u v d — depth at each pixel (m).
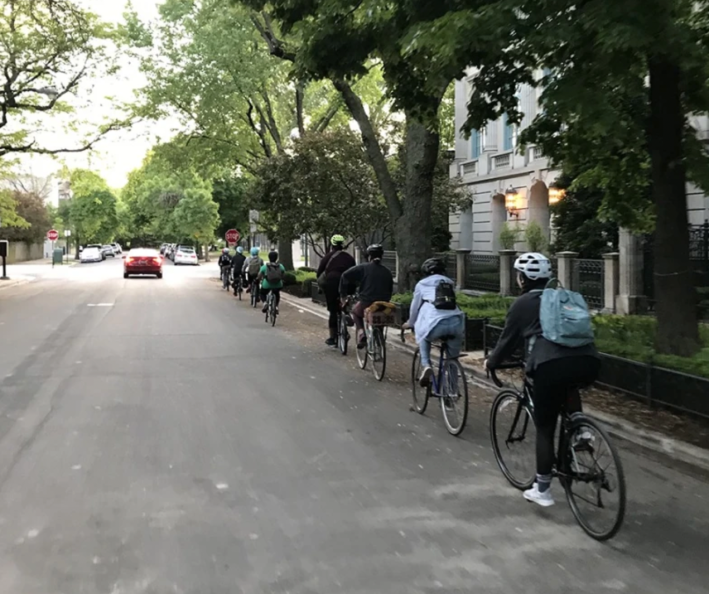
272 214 24.77
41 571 4.20
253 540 4.66
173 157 31.53
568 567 4.29
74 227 87.88
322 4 9.93
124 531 4.80
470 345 12.35
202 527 4.88
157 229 85.69
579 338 4.87
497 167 29.80
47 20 24.39
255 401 8.94
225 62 27.75
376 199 23.44
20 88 25.28
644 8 6.56
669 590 4.00
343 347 12.80
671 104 8.79
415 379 8.48
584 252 20.48
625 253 15.88
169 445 6.92
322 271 13.20
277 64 27.77
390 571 4.20
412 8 8.53
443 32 7.27
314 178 23.05
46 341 14.25
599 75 7.38
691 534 4.84
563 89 7.33
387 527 4.89
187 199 68.75
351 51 10.16
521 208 27.78
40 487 5.70
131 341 14.31
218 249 102.81
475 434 7.44
